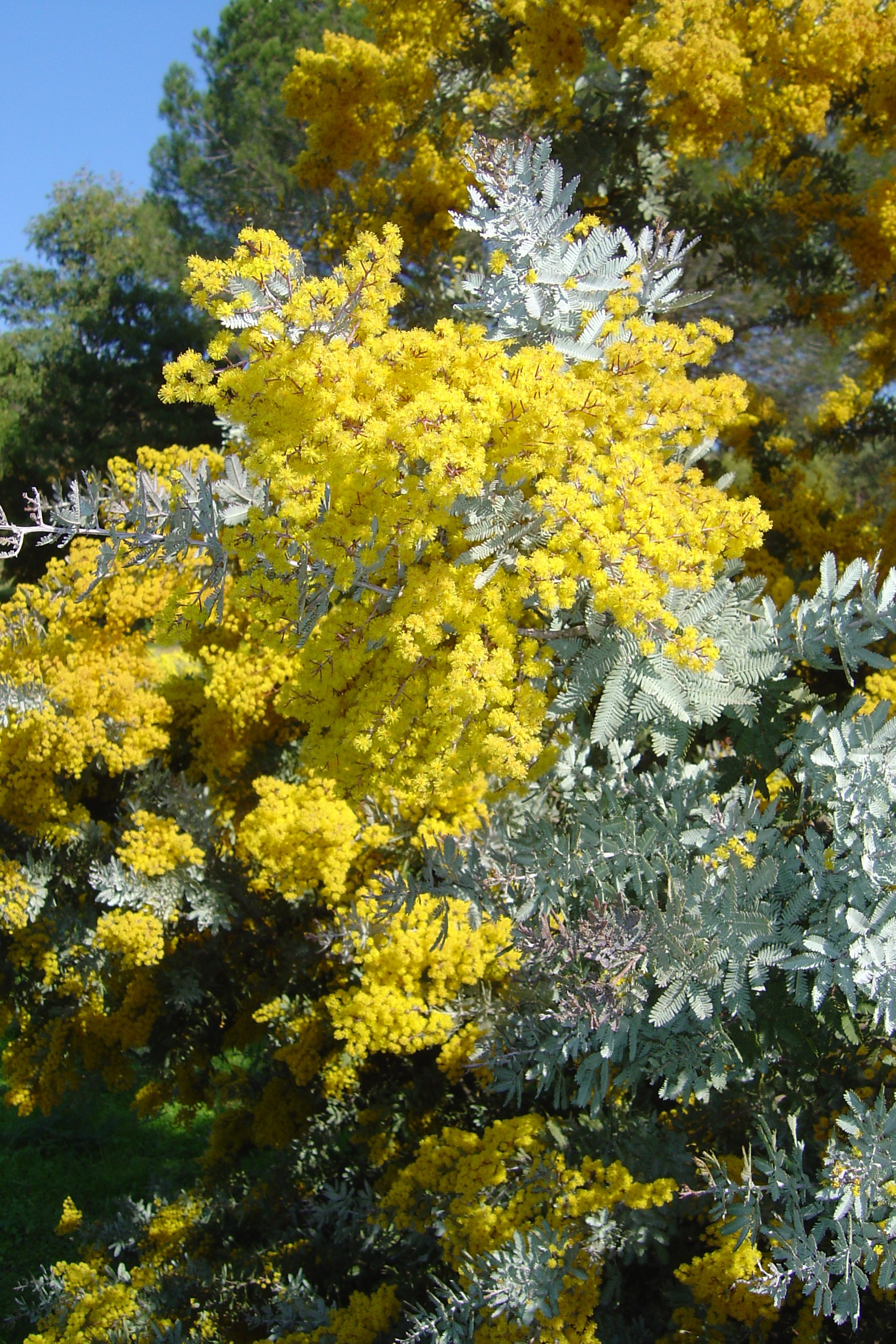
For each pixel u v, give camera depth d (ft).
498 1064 11.66
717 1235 10.81
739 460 25.89
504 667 8.09
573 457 8.39
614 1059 9.91
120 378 73.56
